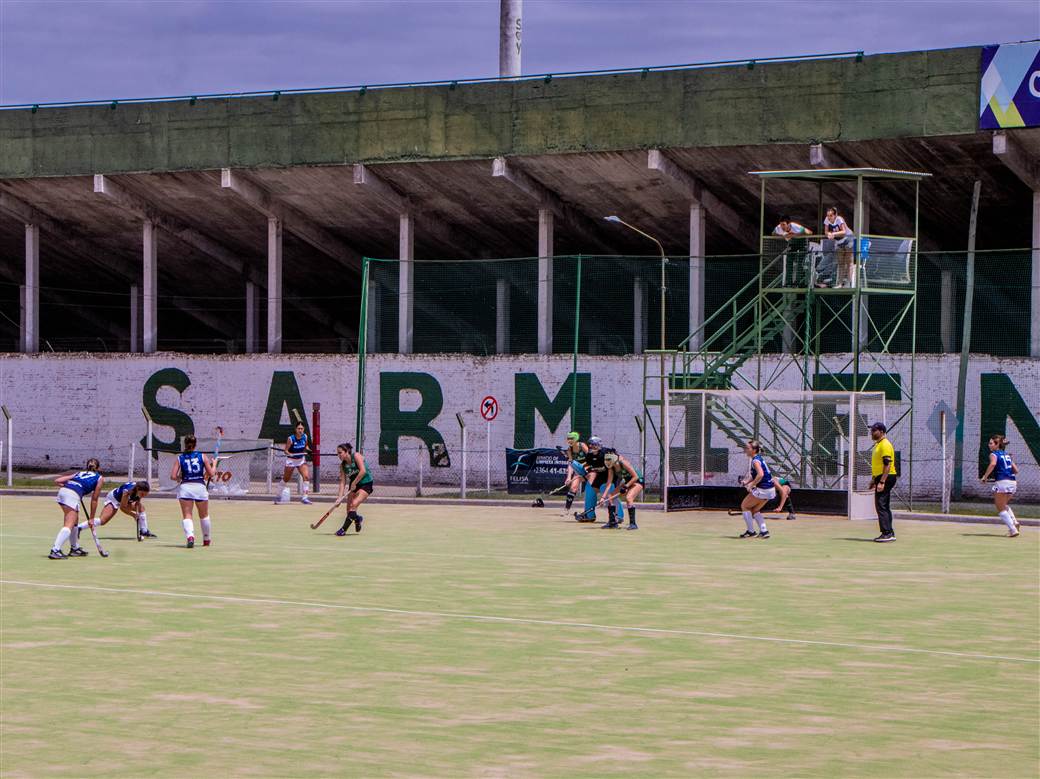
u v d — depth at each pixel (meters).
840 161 49.38
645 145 50.81
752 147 49.56
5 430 62.38
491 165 53.19
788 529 36.91
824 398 41.75
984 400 47.59
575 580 25.72
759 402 43.41
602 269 59.72
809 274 43.94
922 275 54.16
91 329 78.62
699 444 46.25
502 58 61.78
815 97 48.56
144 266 61.56
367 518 40.78
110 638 18.97
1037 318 47.50
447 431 55.09
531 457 48.22
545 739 13.12
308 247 63.38
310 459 54.94
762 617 21.08
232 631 19.61
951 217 53.12
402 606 22.23
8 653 17.80
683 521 39.69
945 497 40.56
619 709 14.50
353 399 56.72
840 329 55.50
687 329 58.41
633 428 52.00
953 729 13.62
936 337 54.03
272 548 31.69
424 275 60.62
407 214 56.88
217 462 47.84
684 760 12.34
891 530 33.38
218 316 75.69
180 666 16.89
